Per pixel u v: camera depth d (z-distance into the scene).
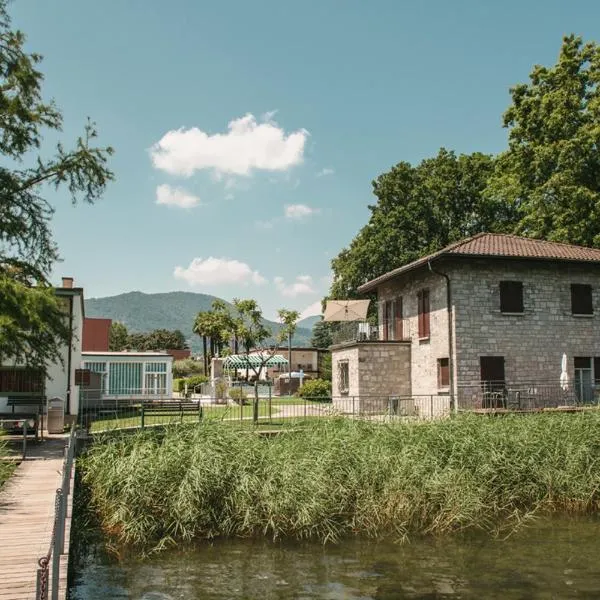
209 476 11.67
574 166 30.33
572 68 31.77
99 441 14.09
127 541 10.84
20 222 17.34
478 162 41.16
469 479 13.13
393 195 42.91
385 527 11.84
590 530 11.91
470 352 24.00
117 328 104.62
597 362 25.53
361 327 29.97
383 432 14.73
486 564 9.85
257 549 10.64
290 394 44.69
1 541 7.95
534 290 25.03
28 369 17.34
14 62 16.97
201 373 71.75
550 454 14.30
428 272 25.98
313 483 11.81
